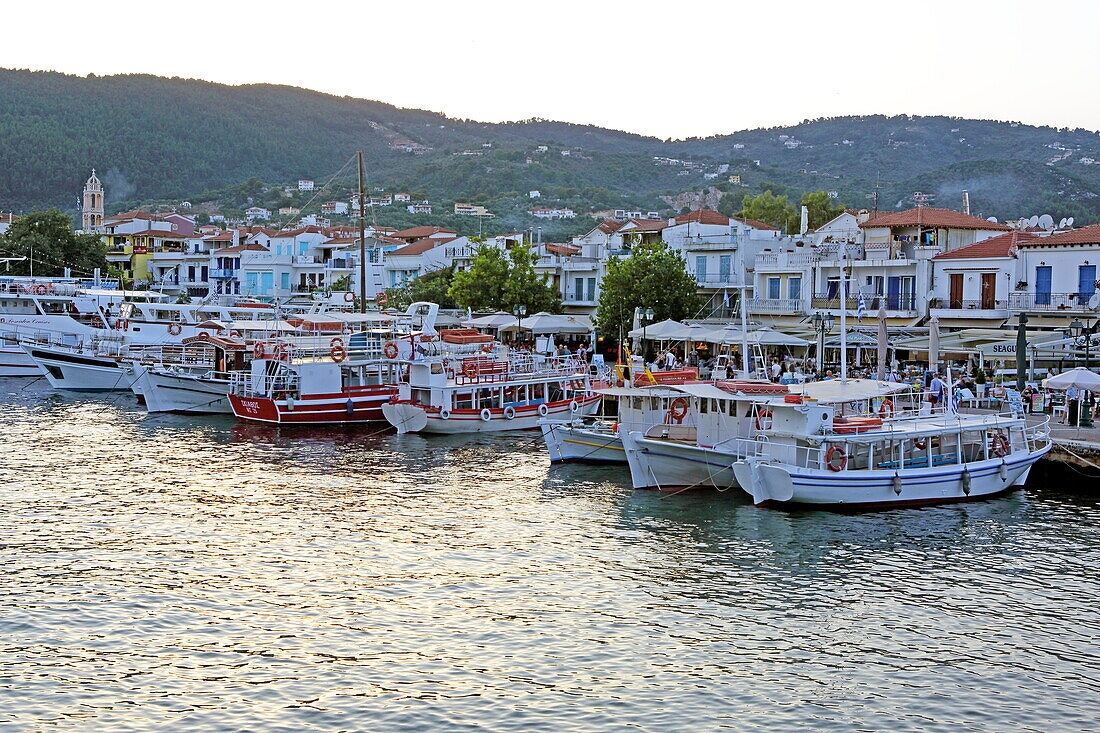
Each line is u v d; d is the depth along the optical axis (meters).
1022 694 25.53
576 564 35.28
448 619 30.00
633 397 49.62
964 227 84.88
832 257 87.06
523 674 26.34
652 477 46.78
